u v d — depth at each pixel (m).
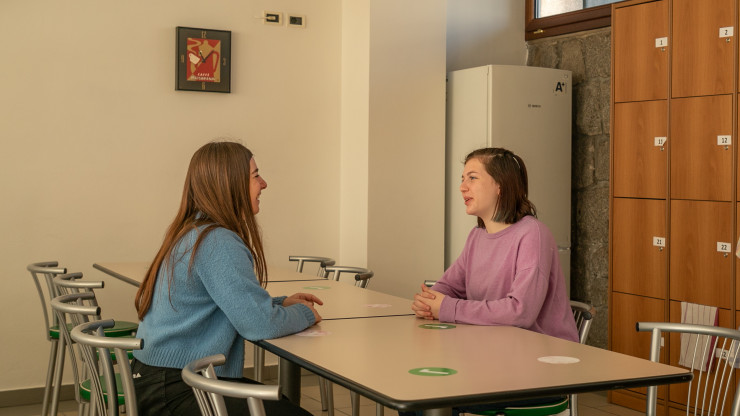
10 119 4.40
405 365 1.79
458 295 2.77
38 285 3.88
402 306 2.76
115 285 4.66
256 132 5.02
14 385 4.44
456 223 5.16
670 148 4.14
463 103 5.07
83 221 4.58
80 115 4.56
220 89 4.87
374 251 4.94
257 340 2.12
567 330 2.50
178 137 4.81
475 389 1.57
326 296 3.01
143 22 4.70
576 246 5.18
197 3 4.83
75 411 4.31
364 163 4.95
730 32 3.86
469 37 5.52
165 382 2.07
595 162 5.04
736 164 3.83
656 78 4.22
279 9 5.05
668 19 4.14
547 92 5.00
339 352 1.95
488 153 2.58
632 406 4.39
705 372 3.92
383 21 4.93
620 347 4.43
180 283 2.10
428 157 5.08
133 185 4.70
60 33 4.50
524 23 5.69
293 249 5.15
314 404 4.46
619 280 4.43
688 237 4.06
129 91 4.68
